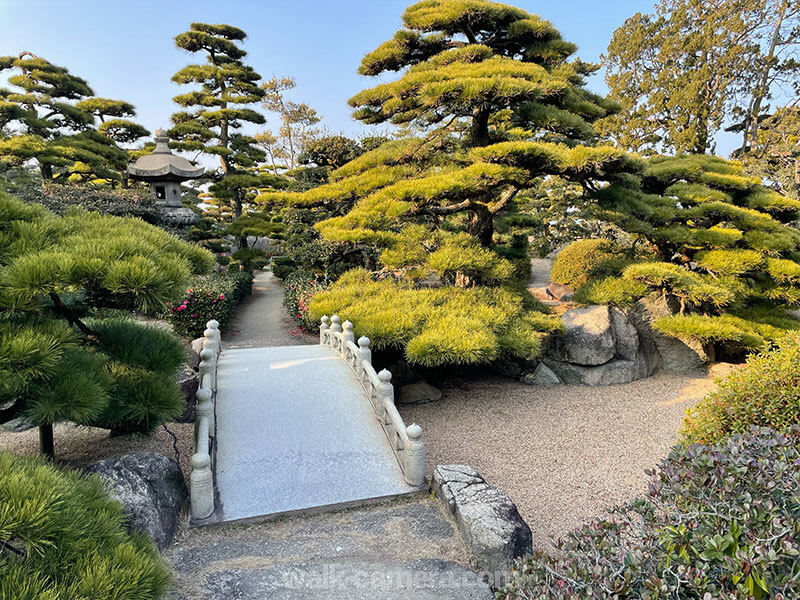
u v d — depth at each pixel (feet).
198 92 64.08
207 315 34.86
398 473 16.66
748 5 69.77
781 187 61.16
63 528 7.09
